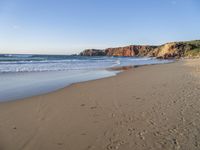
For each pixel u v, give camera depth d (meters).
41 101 9.34
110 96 10.05
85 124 6.45
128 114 7.22
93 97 9.96
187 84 12.45
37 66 31.31
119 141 5.30
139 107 7.97
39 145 5.18
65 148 5.02
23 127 6.27
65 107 8.31
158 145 5.03
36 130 6.05
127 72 23.03
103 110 7.78
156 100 8.86
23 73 20.92
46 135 5.73
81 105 8.57
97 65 37.16
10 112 7.71
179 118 6.68
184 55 112.75
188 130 5.80
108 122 6.55
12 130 6.06
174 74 18.98
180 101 8.55
